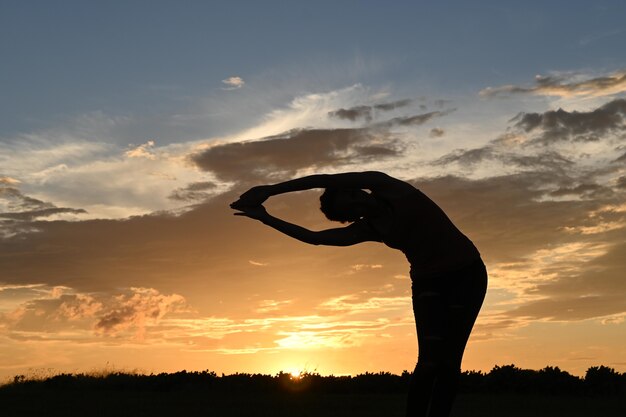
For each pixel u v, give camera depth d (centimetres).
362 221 515
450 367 477
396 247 499
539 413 671
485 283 488
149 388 956
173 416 654
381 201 492
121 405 743
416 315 486
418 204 484
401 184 490
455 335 476
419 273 484
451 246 480
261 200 502
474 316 483
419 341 482
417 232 482
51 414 665
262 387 926
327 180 491
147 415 662
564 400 791
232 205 507
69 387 976
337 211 501
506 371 909
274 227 508
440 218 486
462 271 478
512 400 791
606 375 880
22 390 930
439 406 479
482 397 828
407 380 929
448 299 477
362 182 488
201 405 738
